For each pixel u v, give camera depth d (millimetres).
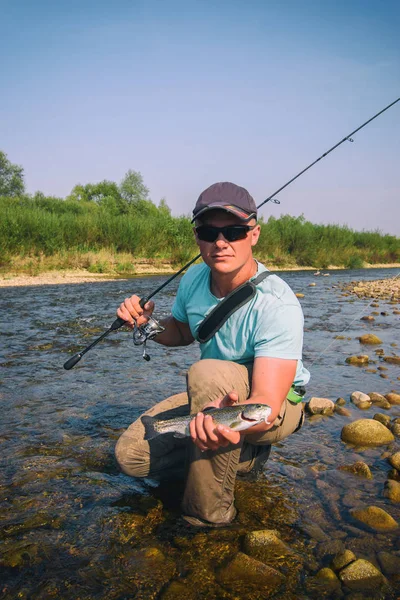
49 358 5941
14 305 10500
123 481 2945
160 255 23828
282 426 2607
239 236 2426
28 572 2117
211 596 1981
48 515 2562
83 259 20953
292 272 25938
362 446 3525
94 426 3791
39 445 3428
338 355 6398
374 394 4578
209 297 2684
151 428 2434
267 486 2900
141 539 2363
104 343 6891
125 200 54406
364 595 1993
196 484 2422
